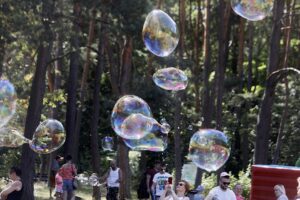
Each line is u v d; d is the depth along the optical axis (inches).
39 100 1273.4
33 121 1261.1
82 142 2331.4
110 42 1733.5
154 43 696.4
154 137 801.6
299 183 591.8
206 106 1653.5
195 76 2017.7
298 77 1929.1
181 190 633.6
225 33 1835.6
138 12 1473.9
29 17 1162.0
